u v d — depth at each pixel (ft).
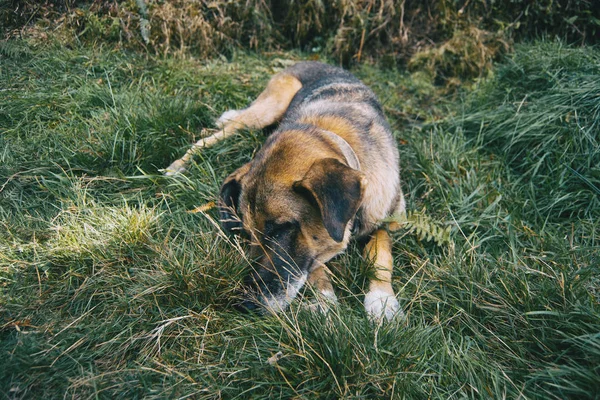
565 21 16.49
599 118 11.94
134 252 9.23
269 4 18.10
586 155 11.58
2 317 8.00
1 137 11.81
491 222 10.82
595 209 10.85
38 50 14.44
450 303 8.93
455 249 10.03
